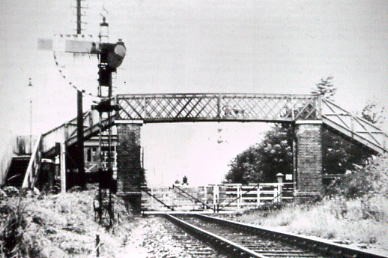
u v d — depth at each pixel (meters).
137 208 35.59
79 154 26.48
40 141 31.98
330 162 47.66
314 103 37.69
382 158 27.95
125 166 35.97
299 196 36.97
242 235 20.58
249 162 60.16
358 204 21.81
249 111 37.38
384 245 15.23
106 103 18.80
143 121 36.53
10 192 14.91
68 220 16.81
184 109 36.91
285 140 53.72
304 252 14.71
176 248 15.78
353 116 38.41
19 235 12.02
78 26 23.88
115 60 18.23
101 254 14.09
